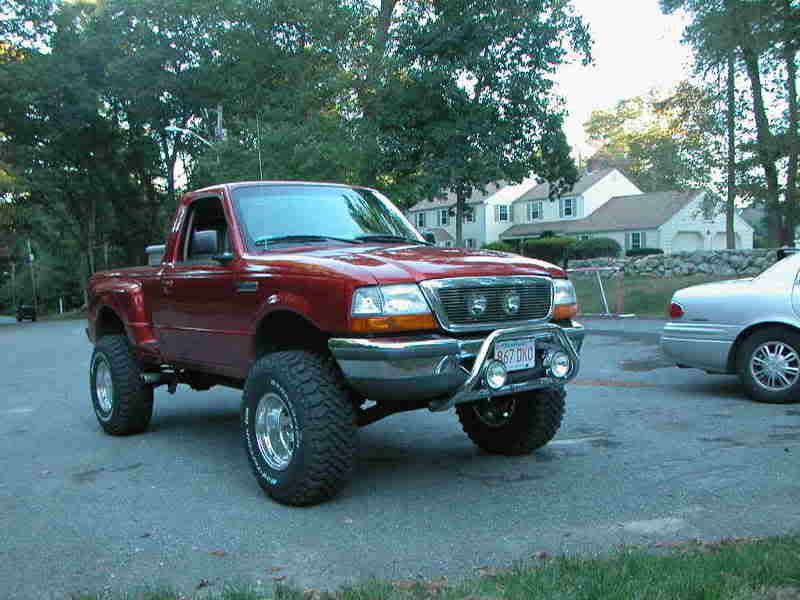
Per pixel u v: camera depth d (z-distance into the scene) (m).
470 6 29.92
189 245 6.31
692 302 7.92
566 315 5.15
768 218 27.02
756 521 4.13
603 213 54.00
